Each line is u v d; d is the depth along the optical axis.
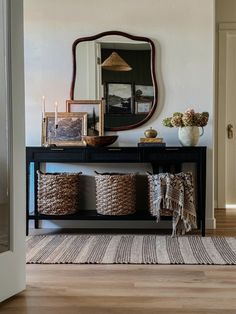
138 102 3.80
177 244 3.10
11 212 2.07
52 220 3.77
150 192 3.44
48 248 2.99
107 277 2.34
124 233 3.56
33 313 1.85
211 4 3.71
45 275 2.39
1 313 1.85
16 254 2.09
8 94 2.07
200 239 3.26
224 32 4.82
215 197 4.91
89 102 3.80
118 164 3.82
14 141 2.09
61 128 3.78
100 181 3.46
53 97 3.83
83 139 3.68
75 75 3.81
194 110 3.75
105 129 3.82
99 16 3.79
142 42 3.78
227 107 4.99
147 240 3.24
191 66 3.75
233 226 3.83
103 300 2.00
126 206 3.42
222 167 4.89
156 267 2.53
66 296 2.05
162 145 3.53
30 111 3.85
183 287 2.17
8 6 2.05
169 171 3.75
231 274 2.38
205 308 1.89
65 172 3.84
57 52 3.82
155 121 3.80
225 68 4.84
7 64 2.06
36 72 3.84
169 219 3.39
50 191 3.46
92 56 3.80
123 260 2.67
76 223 3.80
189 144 3.50
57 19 3.80
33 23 3.81
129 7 3.77
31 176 3.82
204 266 2.55
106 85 3.81
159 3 3.75
